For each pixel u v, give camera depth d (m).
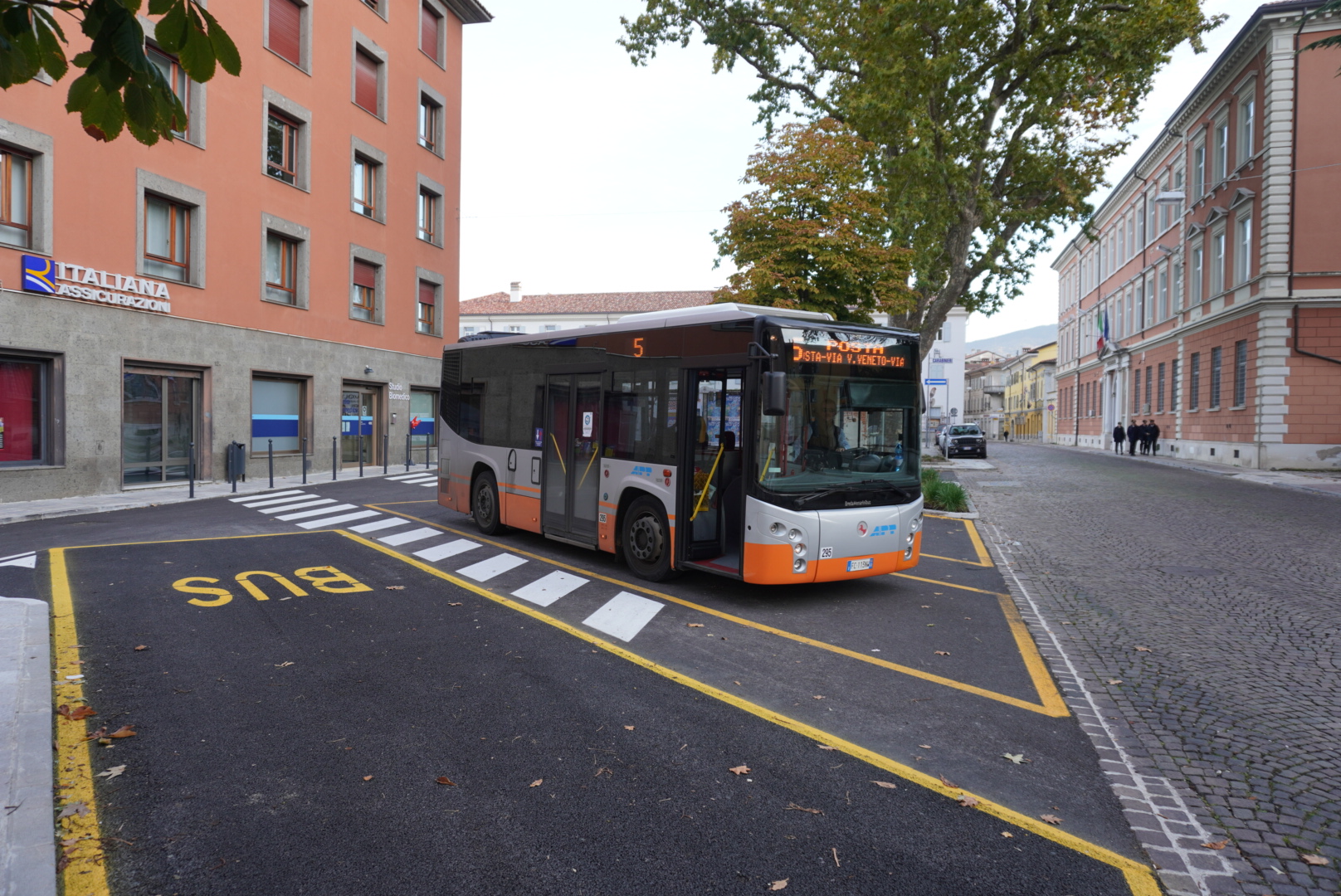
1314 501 17.38
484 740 4.49
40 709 4.66
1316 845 3.49
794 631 7.03
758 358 7.64
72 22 11.07
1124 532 13.05
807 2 21.31
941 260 22.94
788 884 3.13
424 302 28.22
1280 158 26.55
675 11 22.20
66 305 15.52
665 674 5.75
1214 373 32.22
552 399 10.64
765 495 7.62
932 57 19.88
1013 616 7.70
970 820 3.69
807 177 17.78
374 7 24.77
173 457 18.33
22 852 3.15
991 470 26.84
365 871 3.17
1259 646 6.66
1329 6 13.38
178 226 18.31
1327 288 26.16
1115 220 49.22
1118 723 4.94
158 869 3.15
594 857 3.30
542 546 11.15
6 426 14.80
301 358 21.94
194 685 5.29
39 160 15.06
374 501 16.09
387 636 6.55
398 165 26.09
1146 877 3.23
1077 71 20.38
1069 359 62.56
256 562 9.54
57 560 9.48
